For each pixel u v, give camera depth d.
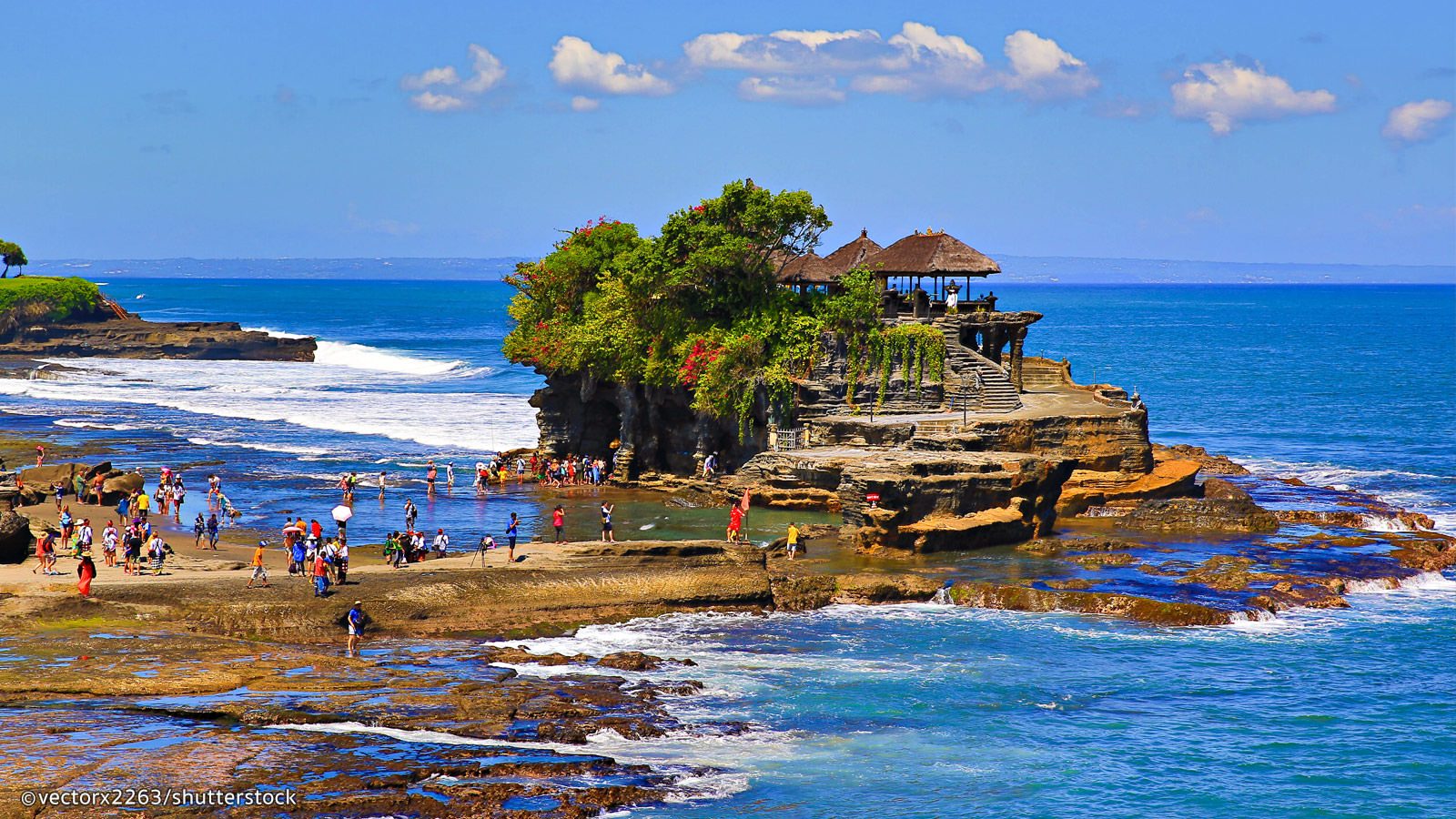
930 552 62.38
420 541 57.44
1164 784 37.94
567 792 34.28
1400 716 43.09
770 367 79.25
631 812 34.34
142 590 49.53
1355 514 70.44
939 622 52.72
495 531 68.19
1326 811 36.38
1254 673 47.00
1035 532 66.69
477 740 37.47
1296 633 51.44
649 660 46.38
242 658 43.53
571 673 44.59
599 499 78.38
